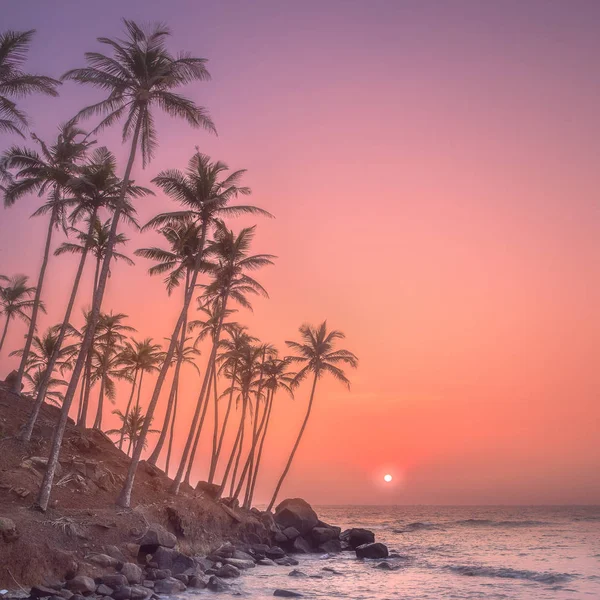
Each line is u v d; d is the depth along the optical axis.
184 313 35.53
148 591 22.08
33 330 40.41
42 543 21.73
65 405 26.47
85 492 30.48
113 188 32.84
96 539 25.00
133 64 30.86
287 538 46.41
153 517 31.62
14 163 35.59
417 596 25.62
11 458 30.03
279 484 53.31
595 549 49.97
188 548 32.56
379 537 73.62
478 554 46.72
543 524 107.81
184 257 40.81
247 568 33.19
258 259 42.72
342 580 30.55
